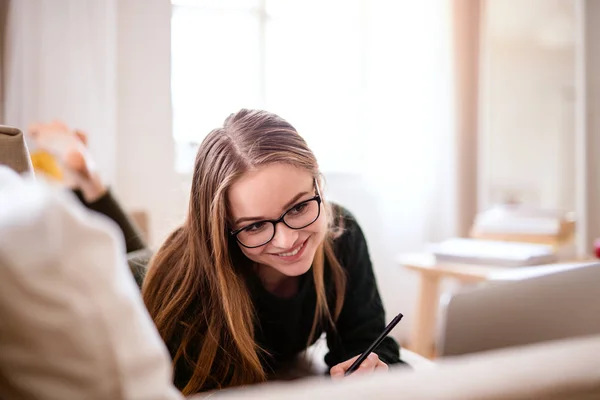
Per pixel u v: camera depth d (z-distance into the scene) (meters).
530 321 0.78
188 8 2.45
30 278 0.28
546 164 2.96
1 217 0.30
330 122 2.74
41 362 0.29
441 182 2.78
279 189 0.83
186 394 0.86
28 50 2.02
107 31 2.15
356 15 2.75
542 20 2.91
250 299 0.96
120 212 1.53
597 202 2.44
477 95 2.72
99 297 0.29
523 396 0.29
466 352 0.80
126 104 2.28
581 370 0.30
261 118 0.90
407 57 2.75
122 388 0.29
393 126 2.74
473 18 2.71
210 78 2.50
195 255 0.91
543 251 1.69
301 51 2.67
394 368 0.96
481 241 1.94
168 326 0.90
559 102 2.95
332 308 1.11
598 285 0.75
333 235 1.07
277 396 0.27
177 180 2.38
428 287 1.84
